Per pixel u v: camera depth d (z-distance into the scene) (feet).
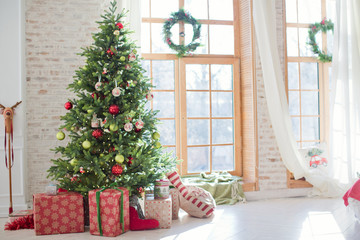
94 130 13.85
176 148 19.67
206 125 20.06
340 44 19.94
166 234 13.25
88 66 14.20
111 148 14.21
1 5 16.35
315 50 20.66
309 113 20.99
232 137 20.43
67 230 13.37
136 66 14.83
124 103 13.98
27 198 16.81
